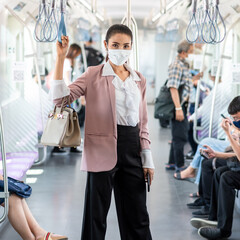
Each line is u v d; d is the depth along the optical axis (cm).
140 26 1480
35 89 582
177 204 482
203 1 344
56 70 282
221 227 376
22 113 574
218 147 522
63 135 289
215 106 634
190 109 709
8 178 354
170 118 593
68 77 735
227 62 606
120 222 317
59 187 539
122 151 297
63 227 411
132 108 294
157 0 868
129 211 311
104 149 294
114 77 295
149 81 1540
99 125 294
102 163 292
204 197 443
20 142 575
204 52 618
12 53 546
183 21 706
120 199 313
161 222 427
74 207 466
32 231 350
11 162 503
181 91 593
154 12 929
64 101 291
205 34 353
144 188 311
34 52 574
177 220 433
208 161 440
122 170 304
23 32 567
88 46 979
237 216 442
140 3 1106
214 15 341
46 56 719
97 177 295
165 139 897
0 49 523
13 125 568
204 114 647
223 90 623
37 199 492
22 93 575
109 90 292
